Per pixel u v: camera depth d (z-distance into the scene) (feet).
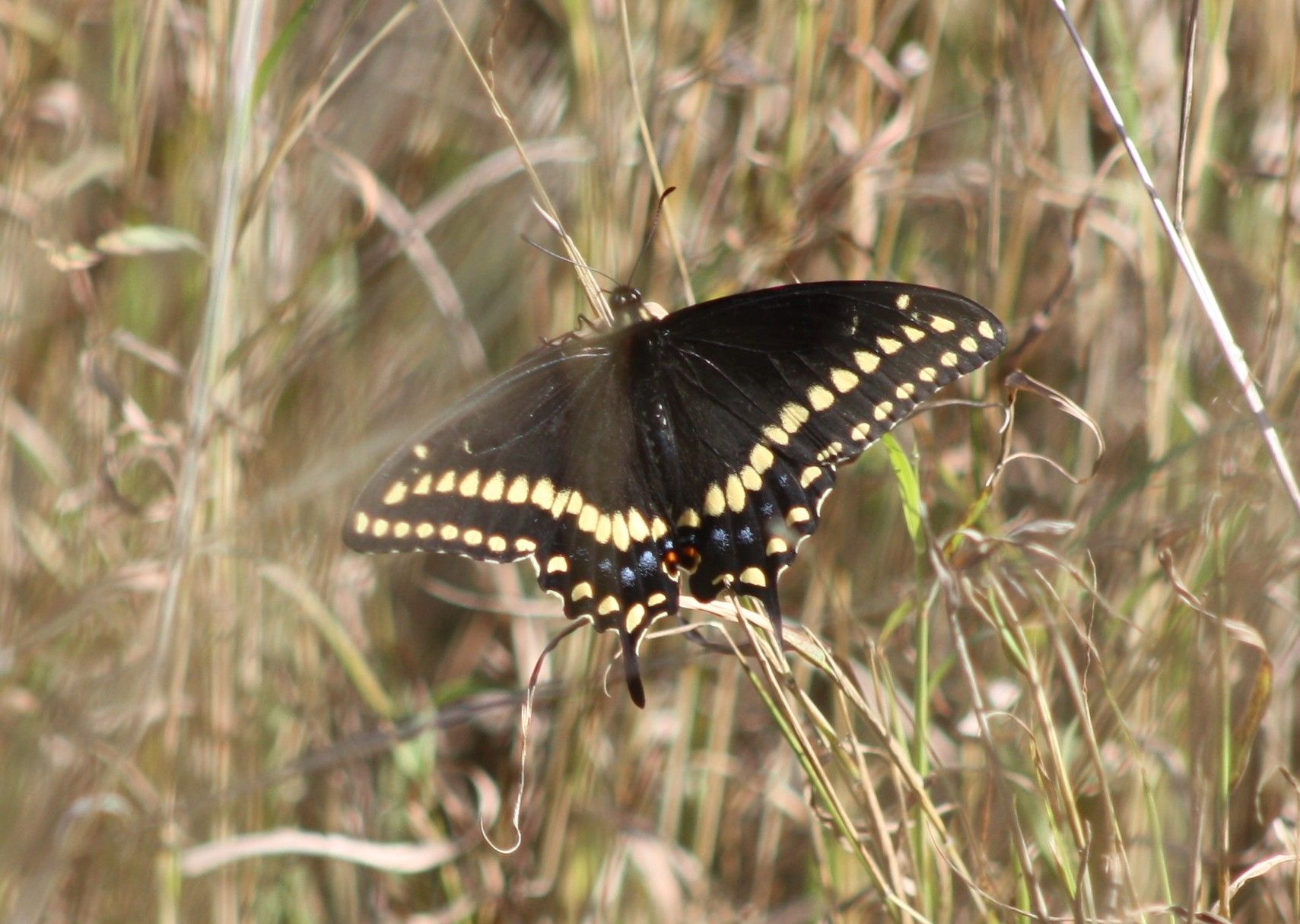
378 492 4.28
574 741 4.47
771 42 4.51
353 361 4.51
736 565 4.30
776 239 4.46
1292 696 4.45
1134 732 4.37
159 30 4.44
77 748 4.39
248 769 4.46
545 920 4.49
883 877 4.30
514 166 4.49
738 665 4.50
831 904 4.35
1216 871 4.38
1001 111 4.46
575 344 4.33
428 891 4.53
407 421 4.50
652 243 4.46
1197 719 4.27
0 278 4.46
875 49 4.51
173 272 4.47
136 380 4.48
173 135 4.49
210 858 4.40
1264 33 4.52
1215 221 4.52
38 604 4.46
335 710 4.52
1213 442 4.39
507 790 4.52
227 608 4.44
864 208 4.49
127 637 4.45
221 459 4.42
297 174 4.49
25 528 4.48
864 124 4.50
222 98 4.41
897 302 4.32
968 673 4.25
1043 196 4.50
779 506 4.30
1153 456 4.44
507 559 4.30
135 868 4.41
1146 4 4.51
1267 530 4.34
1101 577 4.44
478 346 4.50
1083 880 4.24
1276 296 4.37
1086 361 4.53
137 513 4.41
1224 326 4.26
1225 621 4.28
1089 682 4.38
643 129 4.33
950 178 4.50
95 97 4.51
